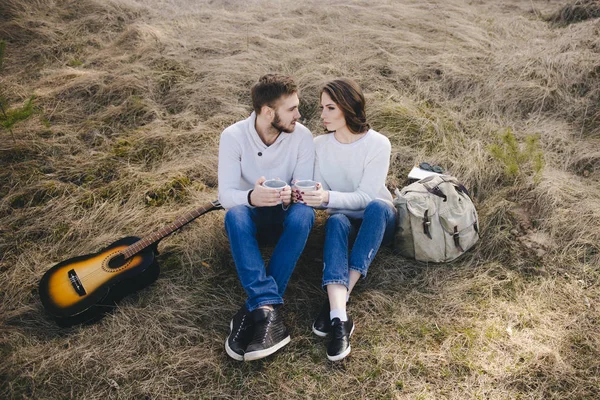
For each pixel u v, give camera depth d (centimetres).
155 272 260
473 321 238
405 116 387
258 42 505
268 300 217
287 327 237
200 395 204
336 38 505
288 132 247
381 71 452
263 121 245
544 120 389
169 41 496
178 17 570
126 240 270
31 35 512
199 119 402
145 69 450
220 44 498
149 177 340
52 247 288
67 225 301
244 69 453
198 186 336
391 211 251
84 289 240
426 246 268
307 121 405
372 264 275
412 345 227
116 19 555
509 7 614
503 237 284
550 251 276
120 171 345
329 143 261
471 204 279
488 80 427
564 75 418
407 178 341
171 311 244
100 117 399
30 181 331
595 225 281
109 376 211
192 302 251
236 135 253
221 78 438
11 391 205
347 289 234
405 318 241
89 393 204
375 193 255
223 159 254
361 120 251
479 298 252
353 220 263
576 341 224
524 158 318
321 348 226
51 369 213
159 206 319
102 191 326
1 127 373
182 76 447
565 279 259
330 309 227
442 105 411
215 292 258
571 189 310
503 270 269
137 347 225
